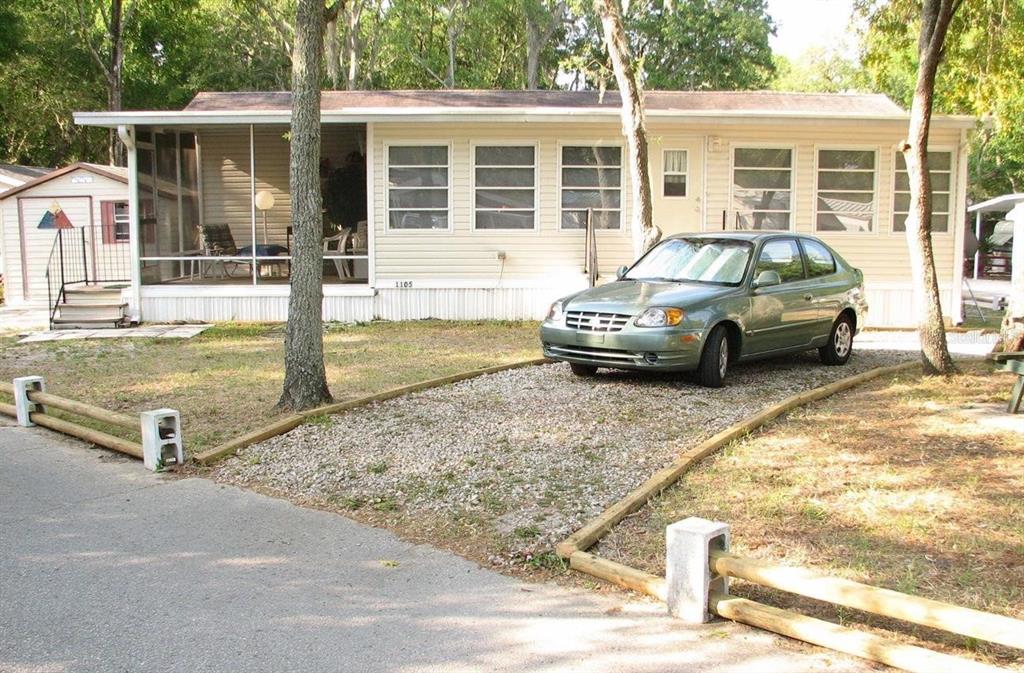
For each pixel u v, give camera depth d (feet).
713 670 11.42
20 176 73.36
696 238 33.17
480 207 49.80
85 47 99.66
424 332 45.50
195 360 36.86
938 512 16.67
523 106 52.70
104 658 11.85
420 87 127.95
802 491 18.07
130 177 48.37
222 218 60.95
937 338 31.07
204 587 14.26
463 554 15.65
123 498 18.99
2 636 12.50
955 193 49.75
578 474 19.47
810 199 50.14
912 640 11.94
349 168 58.80
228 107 53.06
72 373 33.88
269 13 107.76
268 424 24.43
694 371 28.86
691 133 49.52
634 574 13.96
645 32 111.75
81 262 63.87
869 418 24.47
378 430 23.44
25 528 17.13
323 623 12.94
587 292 30.89
